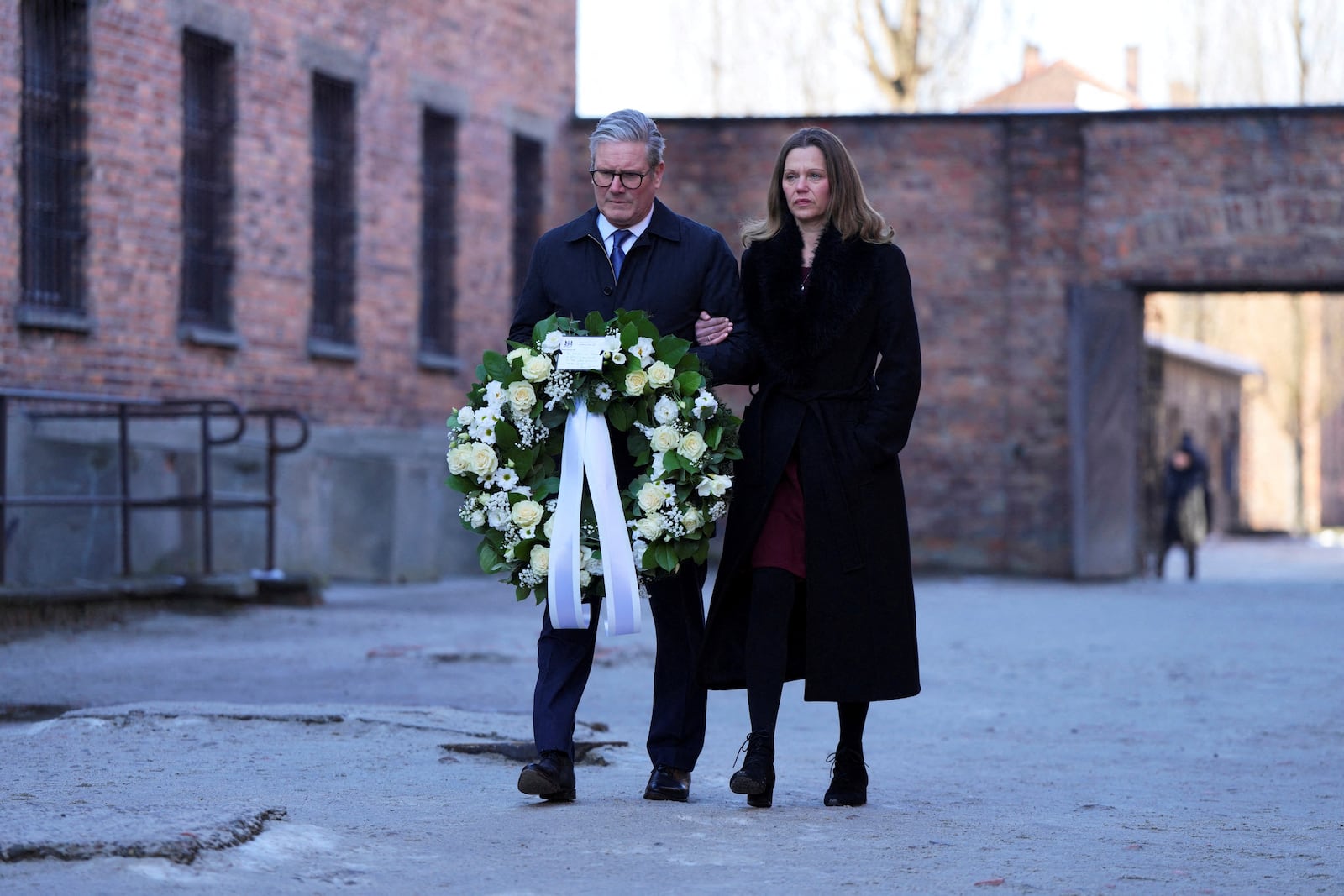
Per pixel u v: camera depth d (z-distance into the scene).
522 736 10.77
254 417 26.56
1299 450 78.69
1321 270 32.81
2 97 21.45
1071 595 29.73
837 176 8.69
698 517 8.48
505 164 33.72
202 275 26.12
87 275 23.20
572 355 8.50
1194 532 36.84
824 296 8.55
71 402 21.77
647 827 7.93
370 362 29.84
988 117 34.09
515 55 34.00
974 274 34.25
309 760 9.88
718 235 8.99
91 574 22.81
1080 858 7.55
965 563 34.25
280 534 26.98
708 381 8.66
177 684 14.79
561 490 8.57
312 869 6.87
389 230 30.38
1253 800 9.70
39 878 6.43
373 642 18.64
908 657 8.66
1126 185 33.59
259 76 26.91
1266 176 33.00
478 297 33.03
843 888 6.79
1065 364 33.94
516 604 25.02
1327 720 13.80
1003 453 34.16
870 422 8.56
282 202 27.45
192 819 7.29
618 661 17.30
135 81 24.11
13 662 16.12
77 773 9.15
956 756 11.71
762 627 8.52
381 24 30.06
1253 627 22.83
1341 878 7.21
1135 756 11.78
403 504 29.14
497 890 6.61
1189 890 6.90
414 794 8.81
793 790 9.59
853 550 8.52
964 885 6.89
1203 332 80.44
